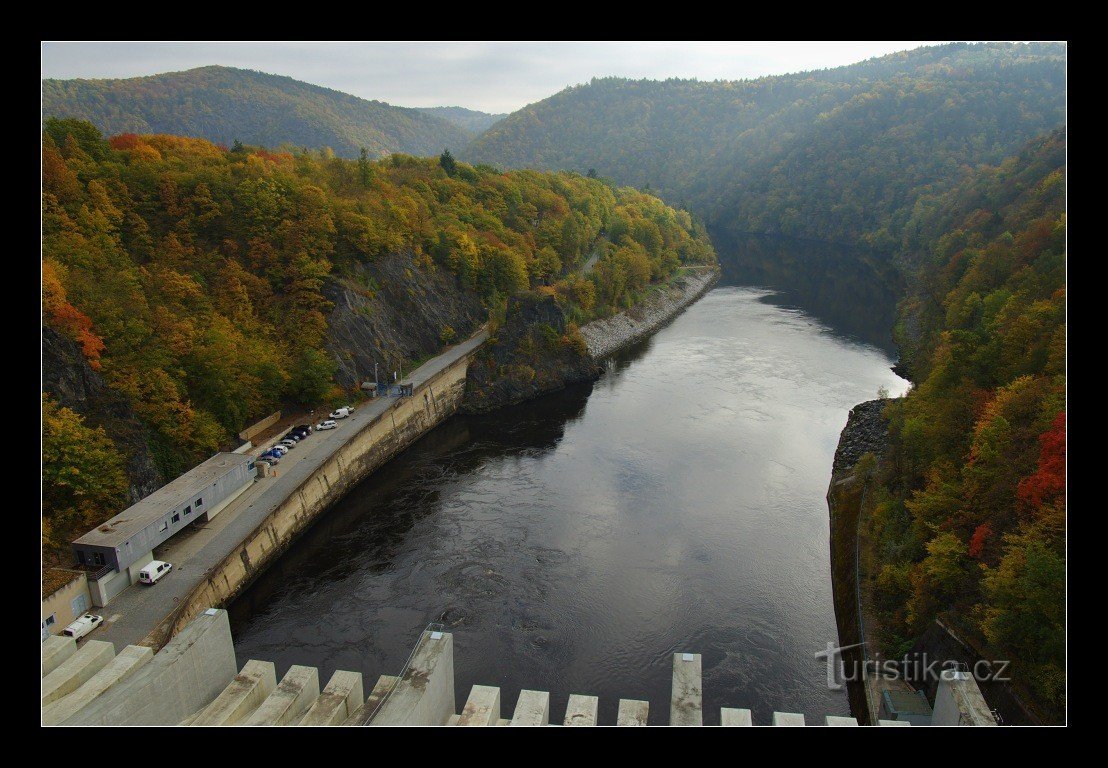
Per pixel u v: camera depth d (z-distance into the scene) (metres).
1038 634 42.41
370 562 72.75
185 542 67.06
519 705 35.06
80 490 62.12
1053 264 90.81
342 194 134.38
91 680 35.50
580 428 112.06
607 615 63.09
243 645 59.84
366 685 54.59
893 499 71.12
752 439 104.69
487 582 68.38
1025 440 56.62
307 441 89.25
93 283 80.62
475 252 143.88
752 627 61.41
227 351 86.69
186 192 107.31
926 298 158.25
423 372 116.44
